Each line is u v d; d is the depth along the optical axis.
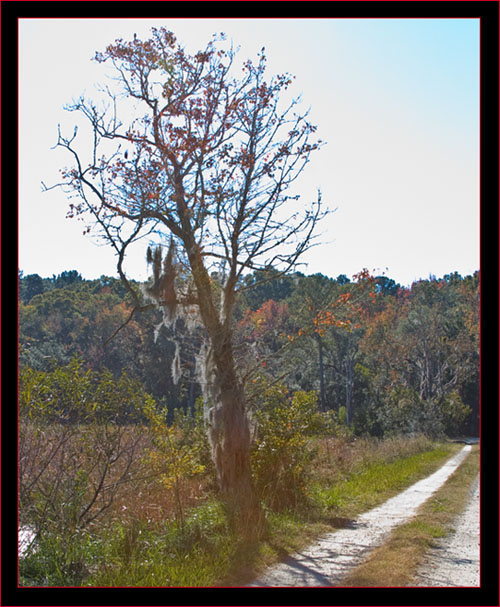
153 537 10.15
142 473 11.74
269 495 14.04
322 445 22.92
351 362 64.44
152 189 13.74
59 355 35.91
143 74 14.01
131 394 11.45
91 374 11.49
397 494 18.77
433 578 9.08
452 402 61.53
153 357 40.62
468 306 69.50
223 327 13.73
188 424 15.64
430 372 67.00
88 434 10.95
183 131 13.81
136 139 13.98
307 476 15.48
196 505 12.52
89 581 8.70
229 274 13.98
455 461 31.94
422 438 43.34
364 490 18.77
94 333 43.16
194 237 13.79
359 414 56.09
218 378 13.60
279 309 42.22
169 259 13.80
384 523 13.73
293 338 15.41
